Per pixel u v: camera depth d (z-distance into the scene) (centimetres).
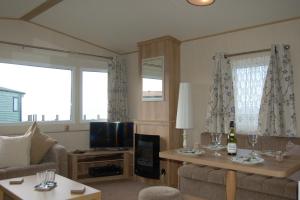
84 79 522
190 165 363
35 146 378
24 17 429
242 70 397
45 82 479
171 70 448
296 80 353
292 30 356
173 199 259
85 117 521
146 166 453
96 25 439
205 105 438
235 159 241
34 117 464
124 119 541
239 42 403
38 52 461
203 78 441
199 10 358
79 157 451
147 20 407
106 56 541
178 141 452
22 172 339
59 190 252
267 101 360
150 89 470
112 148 492
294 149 299
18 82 450
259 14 351
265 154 278
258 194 292
